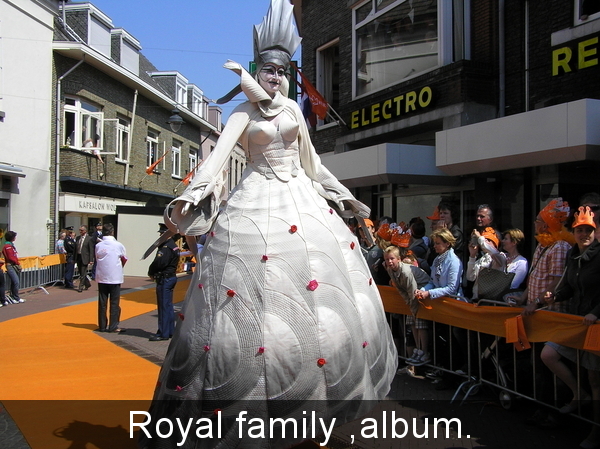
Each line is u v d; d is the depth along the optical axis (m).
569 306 3.98
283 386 2.63
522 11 8.45
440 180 9.15
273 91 3.24
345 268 3.01
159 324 7.41
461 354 4.84
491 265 4.93
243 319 2.71
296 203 3.06
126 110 20.92
